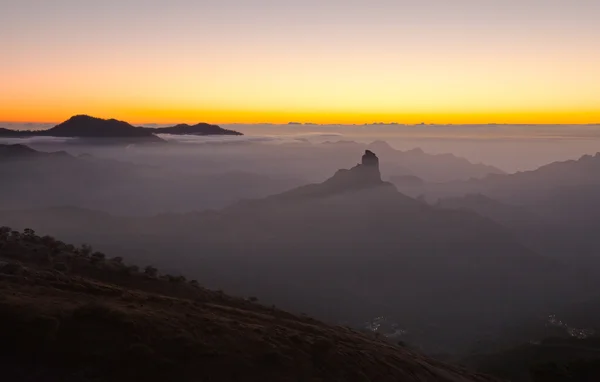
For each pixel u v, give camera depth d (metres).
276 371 20.81
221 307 29.75
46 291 23.23
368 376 23.55
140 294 27.42
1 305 19.17
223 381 19.05
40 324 18.56
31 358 17.53
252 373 20.11
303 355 22.97
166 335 20.70
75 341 18.72
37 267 29.55
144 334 20.23
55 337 18.58
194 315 24.50
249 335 23.25
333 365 23.09
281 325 28.56
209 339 21.70
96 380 17.30
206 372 19.22
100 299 24.02
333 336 29.55
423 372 28.45
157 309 24.22
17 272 25.73
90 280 29.36
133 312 21.83
